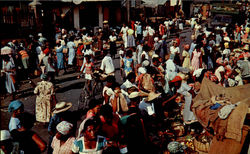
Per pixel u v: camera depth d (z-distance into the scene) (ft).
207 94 19.19
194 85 21.81
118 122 14.70
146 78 21.93
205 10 99.55
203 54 35.63
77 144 12.36
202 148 16.26
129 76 20.53
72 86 35.09
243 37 61.05
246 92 18.15
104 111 14.33
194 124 20.38
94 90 27.94
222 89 18.95
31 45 39.37
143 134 14.83
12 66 27.89
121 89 19.65
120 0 72.28
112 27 75.36
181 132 19.81
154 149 17.21
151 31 58.85
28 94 31.86
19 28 40.86
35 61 39.58
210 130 15.74
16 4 40.91
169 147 15.26
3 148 10.21
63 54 42.42
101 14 74.02
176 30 84.23
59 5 61.36
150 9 77.25
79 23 71.87
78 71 43.73
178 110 22.95
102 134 14.57
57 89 33.45
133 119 14.55
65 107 15.58
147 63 23.24
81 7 69.87
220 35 52.95
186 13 100.83
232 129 13.85
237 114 13.92
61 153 12.53
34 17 46.47
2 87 27.76
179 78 20.68
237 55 36.14
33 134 11.35
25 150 10.78
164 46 42.55
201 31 65.92
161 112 22.09
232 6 65.00
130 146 14.42
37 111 22.00
